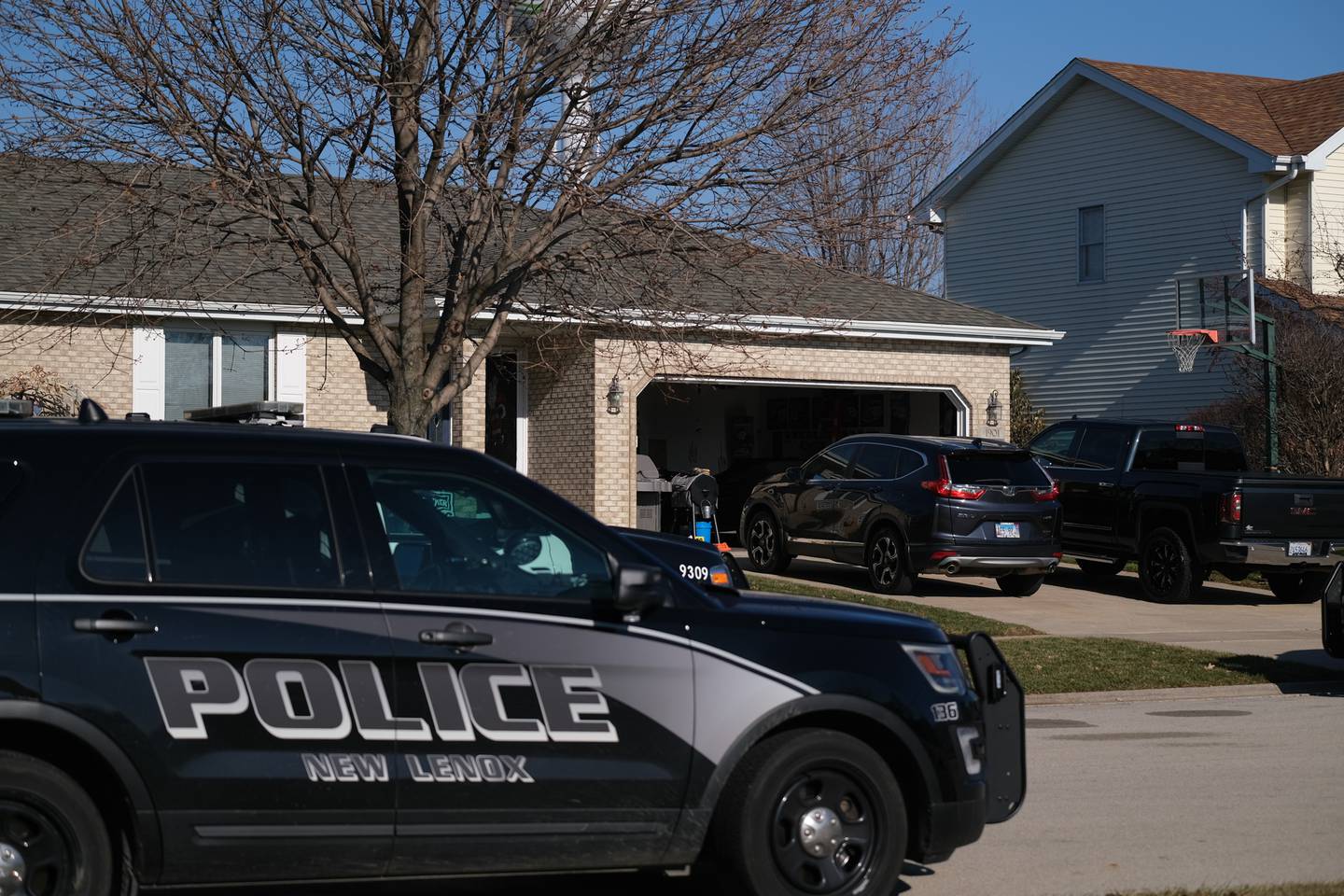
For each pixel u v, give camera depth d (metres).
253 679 4.95
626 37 10.92
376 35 11.21
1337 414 23.44
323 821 4.99
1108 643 14.62
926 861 5.84
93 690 4.78
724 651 5.44
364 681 5.05
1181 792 8.26
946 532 17.09
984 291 32.06
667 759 5.33
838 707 5.53
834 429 28.59
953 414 25.55
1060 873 6.45
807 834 5.49
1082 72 29.59
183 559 5.02
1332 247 26.47
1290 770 8.96
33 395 18.03
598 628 5.32
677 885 6.35
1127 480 18.77
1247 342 23.97
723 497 27.55
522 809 5.19
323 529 5.19
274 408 10.38
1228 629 16.14
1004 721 6.20
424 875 5.16
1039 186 30.98
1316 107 27.83
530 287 13.73
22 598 4.80
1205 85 29.73
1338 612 12.17
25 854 4.80
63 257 14.88
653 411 29.42
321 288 11.30
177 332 19.86
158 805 4.83
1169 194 28.47
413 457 5.39
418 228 11.12
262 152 10.58
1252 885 6.15
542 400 21.39
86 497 4.99
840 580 19.36
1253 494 17.36
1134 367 29.14
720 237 11.01
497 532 5.40
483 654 5.17
